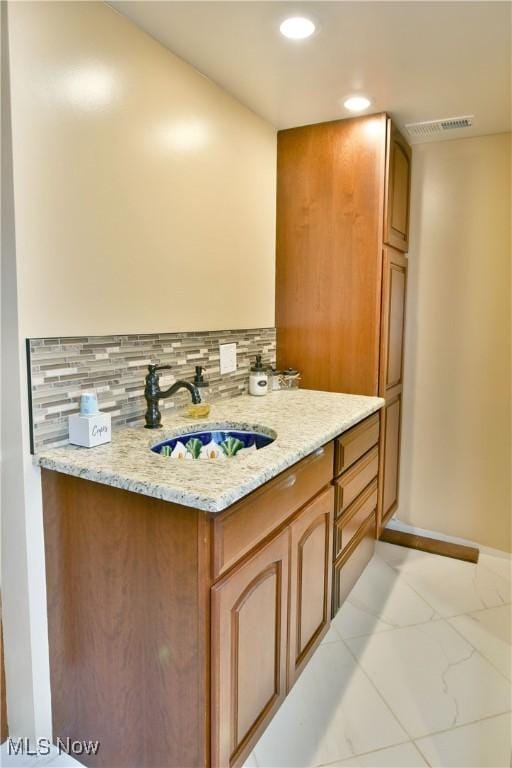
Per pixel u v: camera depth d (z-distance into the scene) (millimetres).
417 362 2738
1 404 1337
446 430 2711
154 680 1249
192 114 1837
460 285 2598
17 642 1405
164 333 1792
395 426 2662
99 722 1369
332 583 1894
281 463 1343
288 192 2432
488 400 2596
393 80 1904
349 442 1947
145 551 1219
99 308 1516
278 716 1617
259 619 1350
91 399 1425
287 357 2539
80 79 1396
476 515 2689
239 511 1214
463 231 2562
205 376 2045
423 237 2654
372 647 1938
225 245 2100
